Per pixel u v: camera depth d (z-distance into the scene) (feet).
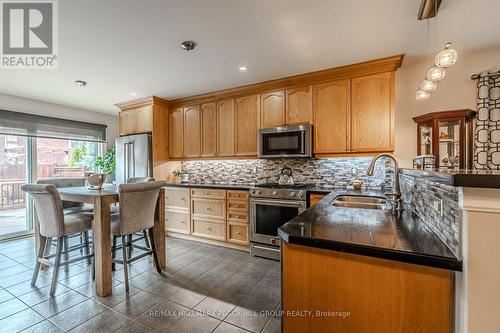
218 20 6.18
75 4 5.51
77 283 7.71
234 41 7.22
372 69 8.86
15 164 13.23
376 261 3.01
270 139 10.62
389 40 7.20
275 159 12.00
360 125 9.12
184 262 9.44
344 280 3.18
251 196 10.32
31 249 10.91
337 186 10.59
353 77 9.25
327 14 5.94
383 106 8.80
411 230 3.65
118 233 7.30
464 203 2.52
